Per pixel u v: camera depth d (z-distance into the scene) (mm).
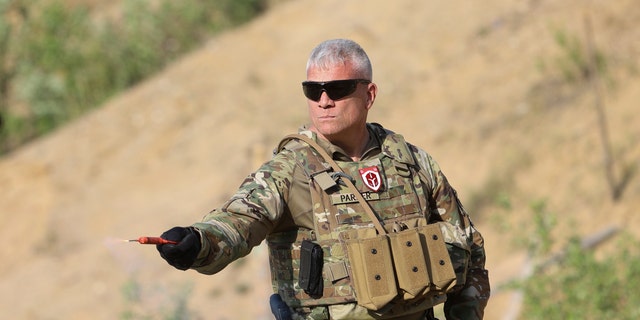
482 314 7418
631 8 40031
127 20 55094
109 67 54219
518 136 36844
